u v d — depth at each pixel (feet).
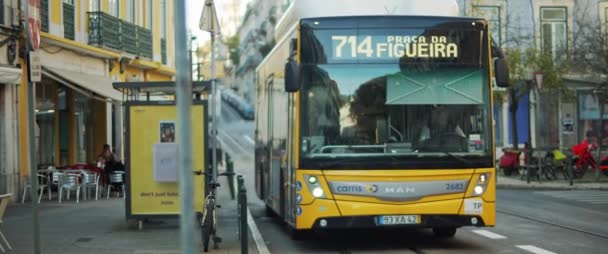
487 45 40.65
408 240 46.73
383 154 39.60
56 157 87.35
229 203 76.64
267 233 51.34
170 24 128.16
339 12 41.32
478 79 40.40
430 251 41.73
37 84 80.07
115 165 80.38
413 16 40.47
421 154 39.65
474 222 39.88
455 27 40.50
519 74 107.86
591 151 112.68
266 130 58.29
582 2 135.95
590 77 109.09
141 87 50.98
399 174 39.52
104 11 97.25
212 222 41.68
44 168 78.59
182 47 14.39
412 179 39.55
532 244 43.78
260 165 63.98
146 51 110.11
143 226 52.47
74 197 78.02
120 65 101.14
